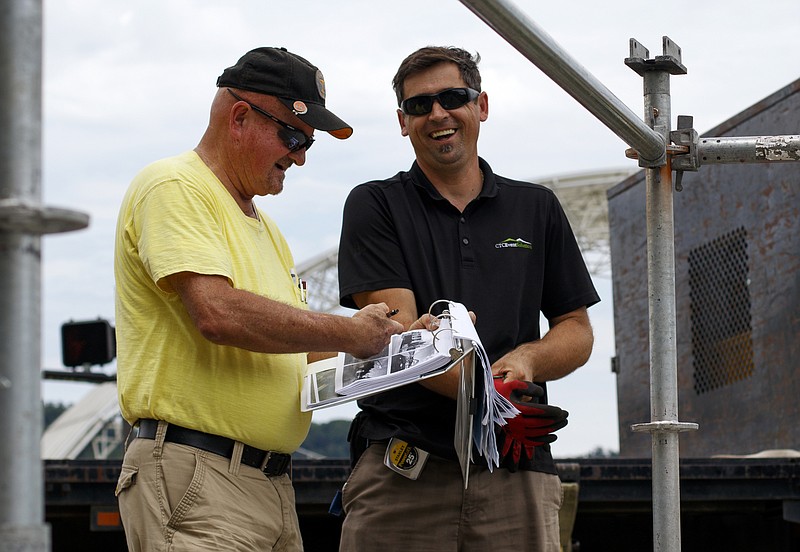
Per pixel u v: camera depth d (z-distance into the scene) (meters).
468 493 3.33
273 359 3.08
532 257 3.56
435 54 3.46
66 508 4.39
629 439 6.54
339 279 3.50
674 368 3.20
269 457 3.05
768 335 5.47
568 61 2.63
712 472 4.48
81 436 30.20
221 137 3.13
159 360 2.93
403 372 2.98
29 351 1.43
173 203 2.91
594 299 3.67
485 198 3.52
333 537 4.72
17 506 1.41
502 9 2.43
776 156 3.19
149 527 2.87
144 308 2.98
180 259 2.84
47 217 1.41
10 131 1.43
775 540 4.85
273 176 3.16
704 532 4.90
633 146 3.08
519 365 3.32
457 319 2.99
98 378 7.84
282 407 3.07
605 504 4.74
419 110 3.45
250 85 3.09
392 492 3.35
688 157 3.22
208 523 2.86
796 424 5.26
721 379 5.87
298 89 3.11
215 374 2.95
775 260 5.45
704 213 6.03
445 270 3.43
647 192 3.26
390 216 3.46
